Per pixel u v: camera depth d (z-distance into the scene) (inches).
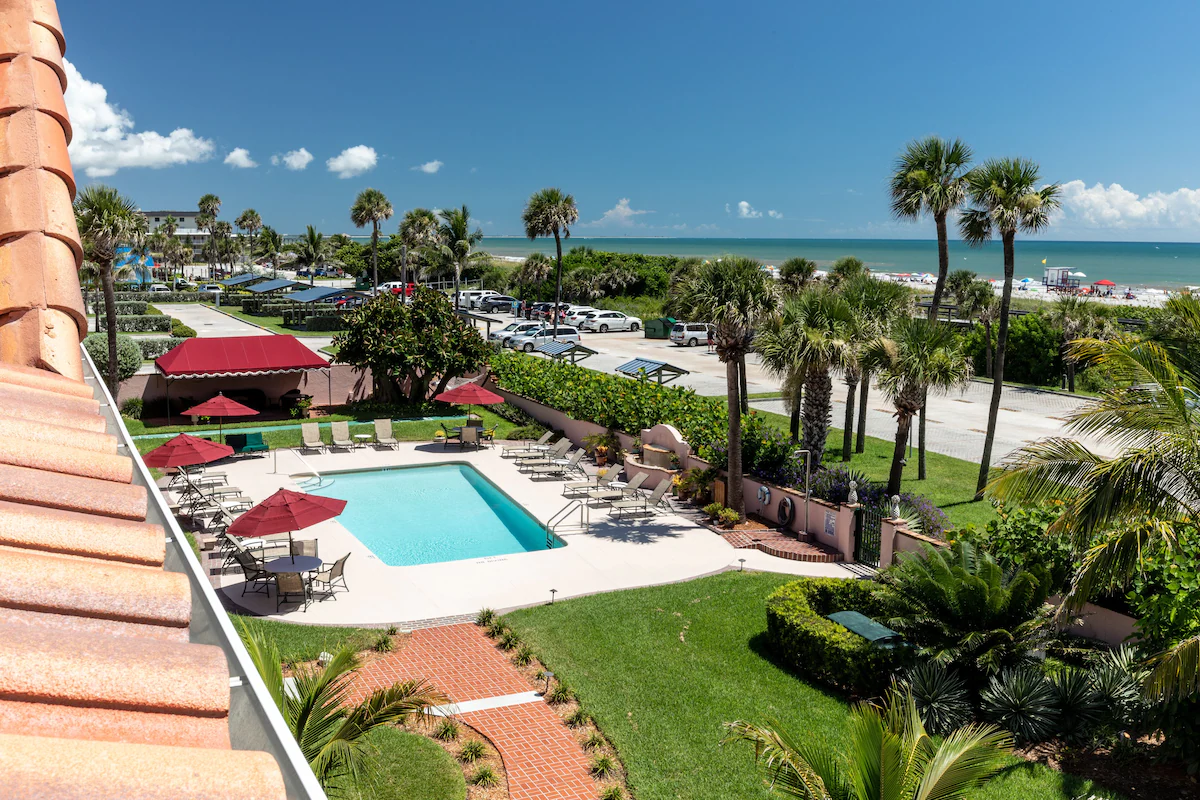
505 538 805.9
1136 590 460.1
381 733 428.8
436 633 560.7
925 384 734.5
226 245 4916.3
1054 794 386.3
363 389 1347.2
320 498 627.2
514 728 444.5
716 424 926.4
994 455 1115.3
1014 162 836.0
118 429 162.2
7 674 65.4
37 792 52.4
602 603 613.3
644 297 3139.8
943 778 268.1
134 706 69.4
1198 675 359.3
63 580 83.4
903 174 911.0
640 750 422.0
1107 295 3922.2
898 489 764.0
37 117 180.1
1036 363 1758.1
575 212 2036.2
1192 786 394.0
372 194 2687.0
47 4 208.1
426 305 1284.4
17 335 160.1
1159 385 386.9
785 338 810.2
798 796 287.3
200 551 685.3
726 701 474.9
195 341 1206.3
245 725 75.1
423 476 1013.8
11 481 102.3
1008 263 863.7
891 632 490.3
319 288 2493.8
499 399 1127.6
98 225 1057.5
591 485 877.8
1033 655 465.7
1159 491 378.9
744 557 725.9
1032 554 534.0
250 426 1146.7
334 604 603.5
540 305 2650.1
